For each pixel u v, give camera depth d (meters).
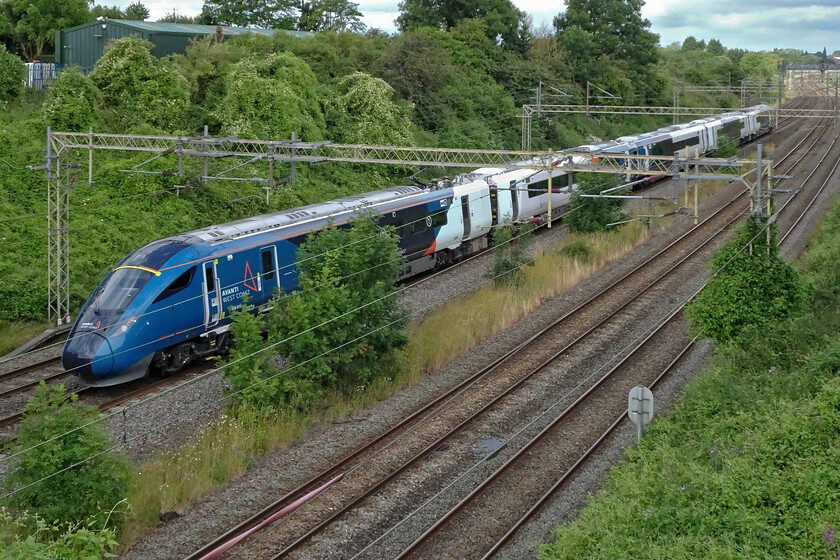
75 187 31.70
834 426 14.37
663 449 15.73
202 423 18.73
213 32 51.03
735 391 17.67
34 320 26.47
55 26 51.84
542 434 18.27
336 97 47.38
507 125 59.75
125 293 21.09
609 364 23.02
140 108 38.22
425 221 30.81
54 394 14.52
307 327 19.80
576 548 12.91
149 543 14.05
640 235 38.41
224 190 35.66
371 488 15.66
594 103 73.50
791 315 20.50
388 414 19.55
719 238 38.28
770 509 12.64
